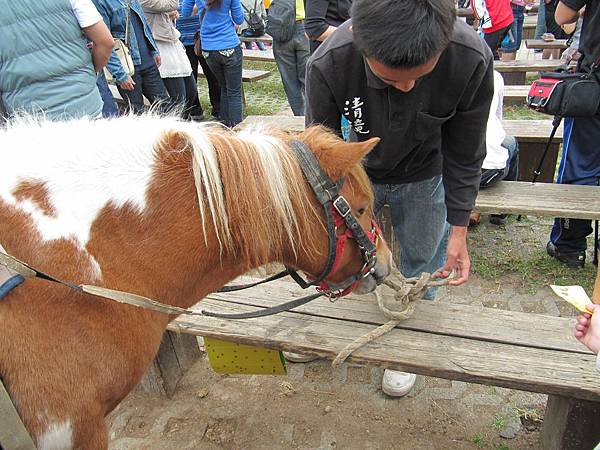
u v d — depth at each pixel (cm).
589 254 324
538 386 159
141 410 230
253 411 225
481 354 172
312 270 143
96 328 112
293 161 128
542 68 578
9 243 106
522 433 208
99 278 113
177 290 127
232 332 187
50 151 113
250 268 134
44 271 108
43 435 109
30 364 105
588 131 276
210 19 498
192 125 126
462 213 180
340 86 160
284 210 125
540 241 341
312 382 239
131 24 445
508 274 312
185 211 121
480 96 160
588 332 136
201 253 125
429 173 193
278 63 509
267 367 206
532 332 180
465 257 188
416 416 218
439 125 164
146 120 127
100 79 403
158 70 484
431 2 123
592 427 172
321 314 195
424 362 169
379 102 160
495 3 551
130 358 121
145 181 117
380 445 206
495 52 639
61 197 111
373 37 127
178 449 211
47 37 246
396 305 198
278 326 190
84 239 112
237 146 123
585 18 253
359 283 159
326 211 132
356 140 194
